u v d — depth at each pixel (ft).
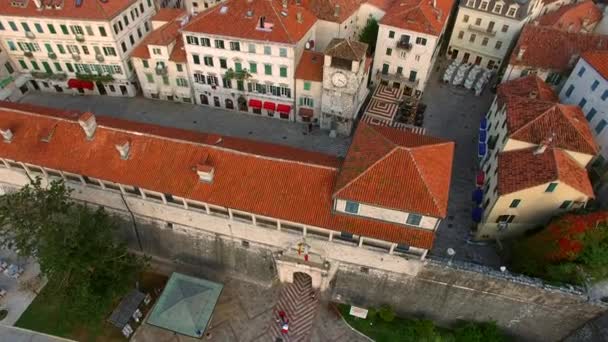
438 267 129.49
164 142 140.36
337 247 133.49
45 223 124.36
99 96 228.63
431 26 196.85
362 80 193.67
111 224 139.44
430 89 232.73
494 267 149.18
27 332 143.74
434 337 139.13
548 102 154.81
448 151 131.03
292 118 212.43
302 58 198.29
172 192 132.16
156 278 158.61
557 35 199.82
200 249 155.22
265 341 142.72
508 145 152.15
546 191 137.90
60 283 131.85
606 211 133.08
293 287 156.15
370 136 133.69
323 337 144.15
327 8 214.28
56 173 147.84
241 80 201.36
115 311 141.79
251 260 151.74
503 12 221.25
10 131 144.87
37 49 212.84
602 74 158.51
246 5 188.75
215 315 148.66
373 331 145.89
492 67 243.40
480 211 159.84
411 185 118.62
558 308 130.00
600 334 126.11
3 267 158.92
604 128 158.10
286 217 126.31
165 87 217.97
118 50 209.46
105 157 140.26
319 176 131.54
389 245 127.75
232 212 134.92
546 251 131.54
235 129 207.31
